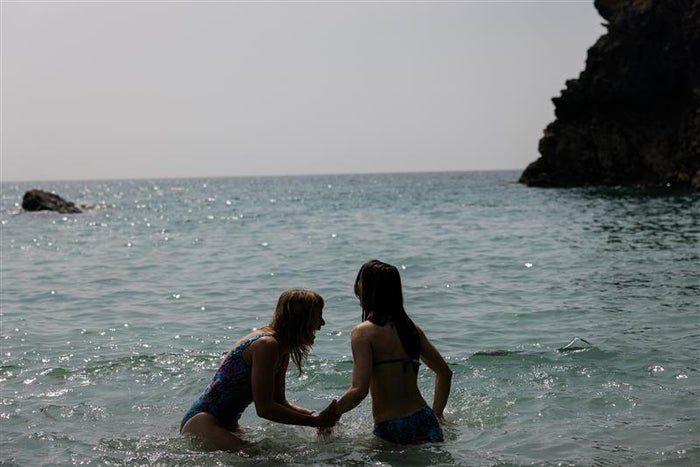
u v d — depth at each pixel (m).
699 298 10.86
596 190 51.34
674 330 8.80
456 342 8.59
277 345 5.40
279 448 5.26
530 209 35.53
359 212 39.22
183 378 7.22
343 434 5.54
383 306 5.43
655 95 52.66
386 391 5.34
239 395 5.45
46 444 5.43
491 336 8.87
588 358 7.58
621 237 20.53
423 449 5.18
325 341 8.78
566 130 57.44
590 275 13.61
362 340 5.33
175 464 5.00
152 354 8.19
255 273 15.26
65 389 6.89
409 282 13.46
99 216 40.78
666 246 17.97
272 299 12.02
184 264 17.25
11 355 8.21
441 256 17.44
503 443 5.28
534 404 6.18
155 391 6.82
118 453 5.23
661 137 52.62
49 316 10.73
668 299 10.87
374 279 5.44
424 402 5.45
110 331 9.56
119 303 11.85
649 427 5.51
